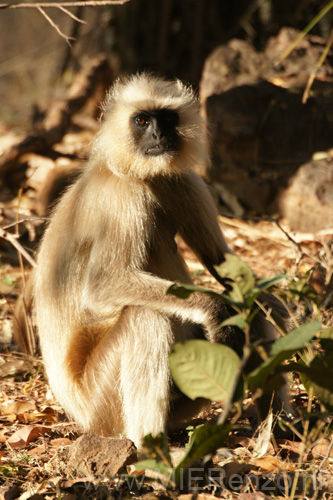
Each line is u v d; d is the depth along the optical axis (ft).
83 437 26.14
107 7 87.61
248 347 20.01
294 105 62.39
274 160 60.44
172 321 29.63
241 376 21.21
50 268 31.78
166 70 86.22
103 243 29.55
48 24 125.18
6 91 117.19
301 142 61.26
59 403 31.94
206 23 87.97
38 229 55.98
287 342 20.30
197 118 33.63
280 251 51.78
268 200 59.21
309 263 47.83
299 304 26.58
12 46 127.75
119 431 29.32
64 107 70.08
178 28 88.02
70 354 30.94
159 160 30.50
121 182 30.53
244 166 60.59
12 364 38.32
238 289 21.01
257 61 67.41
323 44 71.51
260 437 26.63
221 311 27.71
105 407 29.12
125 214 29.84
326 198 55.93
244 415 30.99
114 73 83.56
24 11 128.36
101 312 29.14
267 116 61.41
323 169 57.67
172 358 21.20
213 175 61.62
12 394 35.06
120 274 29.30
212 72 65.92
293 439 27.99
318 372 21.66
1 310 44.83
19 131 80.43
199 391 21.33
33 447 29.17
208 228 33.68
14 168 64.64
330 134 61.87
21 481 25.40
